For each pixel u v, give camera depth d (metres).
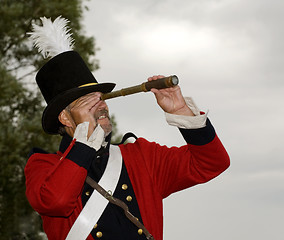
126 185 3.59
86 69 3.77
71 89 3.55
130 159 3.71
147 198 3.56
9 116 16.75
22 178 16.31
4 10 17.20
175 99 3.48
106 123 3.53
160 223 3.58
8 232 16.20
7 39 18.03
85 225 3.44
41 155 3.63
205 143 3.48
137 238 3.46
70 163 3.26
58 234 3.55
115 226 3.48
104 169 3.61
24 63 18.89
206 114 3.43
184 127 3.44
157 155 3.72
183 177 3.60
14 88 15.80
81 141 3.32
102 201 3.47
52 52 3.84
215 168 3.56
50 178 3.24
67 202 3.21
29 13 17.78
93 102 3.42
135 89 3.31
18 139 15.39
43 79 3.77
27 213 16.55
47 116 3.66
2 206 16.14
